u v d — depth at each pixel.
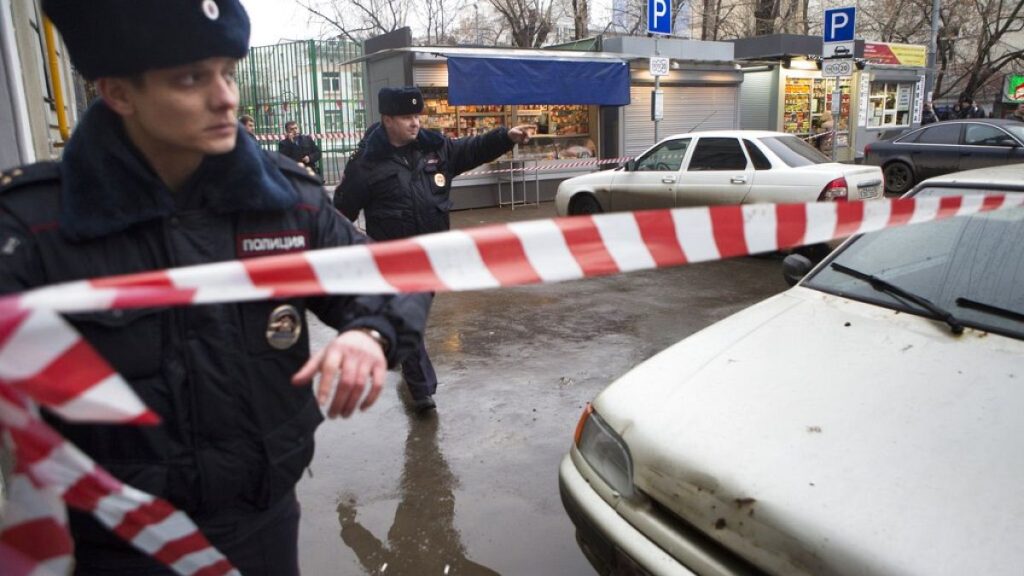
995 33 24.66
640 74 14.21
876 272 2.77
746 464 1.90
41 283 1.14
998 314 2.36
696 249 1.30
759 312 2.76
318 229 1.41
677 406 2.21
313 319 6.35
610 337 5.73
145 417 0.95
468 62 11.33
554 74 12.15
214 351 1.22
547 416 4.19
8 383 0.88
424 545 2.99
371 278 1.08
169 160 1.23
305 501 3.35
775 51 16.89
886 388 2.10
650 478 2.07
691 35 27.02
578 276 1.19
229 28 1.13
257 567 1.39
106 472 1.08
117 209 1.15
